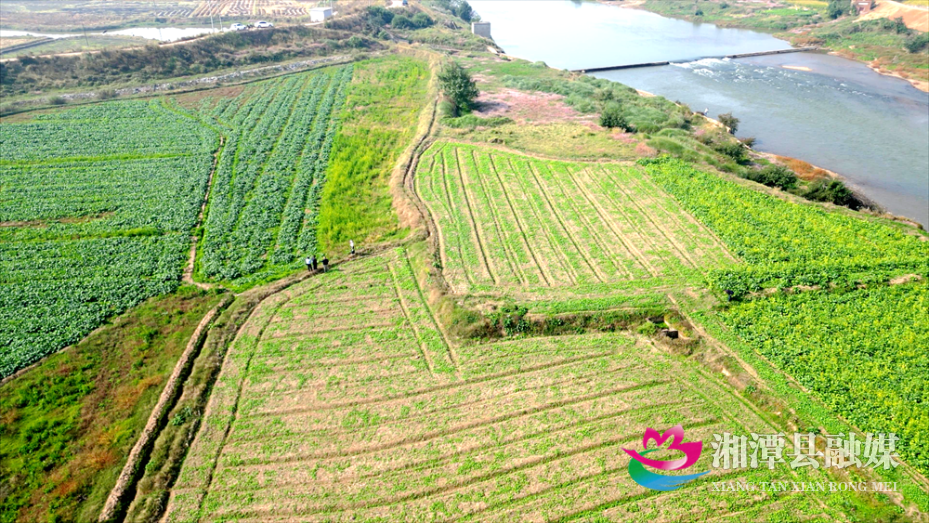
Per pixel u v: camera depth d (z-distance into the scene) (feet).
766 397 81.97
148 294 109.70
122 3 485.15
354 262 119.03
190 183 151.84
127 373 91.71
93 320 102.58
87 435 80.59
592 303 101.30
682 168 149.69
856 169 173.68
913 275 105.81
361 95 229.45
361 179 156.97
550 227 127.54
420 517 67.87
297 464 74.84
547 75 259.39
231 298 108.68
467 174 153.99
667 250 117.60
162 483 72.49
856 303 99.40
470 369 90.02
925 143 192.44
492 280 110.01
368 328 99.55
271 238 129.18
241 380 88.79
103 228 130.93
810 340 91.40
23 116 200.13
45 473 75.25
